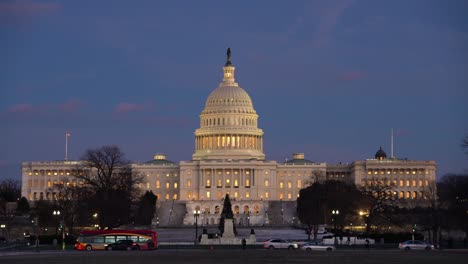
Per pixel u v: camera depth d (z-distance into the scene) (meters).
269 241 181.00
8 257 142.88
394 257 142.50
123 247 173.38
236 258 139.62
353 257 142.75
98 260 133.25
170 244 198.88
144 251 167.25
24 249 175.75
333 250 172.00
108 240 174.25
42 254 154.25
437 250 170.38
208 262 128.50
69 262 128.50
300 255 150.00
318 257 143.12
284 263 127.12
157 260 133.50
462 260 133.62
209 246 188.62
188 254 152.75
